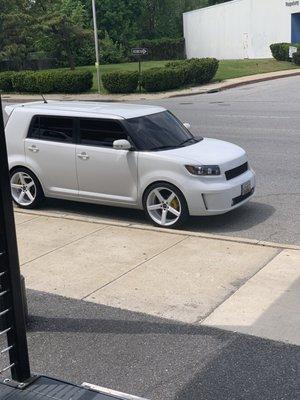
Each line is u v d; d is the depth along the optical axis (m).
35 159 8.52
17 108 8.70
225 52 50.28
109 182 7.96
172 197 7.55
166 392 3.87
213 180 7.43
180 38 57.66
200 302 5.21
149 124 8.04
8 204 3.11
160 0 60.88
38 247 6.85
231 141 14.41
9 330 3.25
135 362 4.25
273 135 15.00
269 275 5.78
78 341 4.57
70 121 8.20
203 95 28.16
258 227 7.67
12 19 38.94
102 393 3.14
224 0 64.31
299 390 3.84
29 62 45.56
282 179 10.27
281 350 4.34
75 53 47.31
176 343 4.49
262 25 45.09
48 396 3.09
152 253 6.52
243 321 4.82
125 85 30.44
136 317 4.95
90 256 6.49
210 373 4.07
